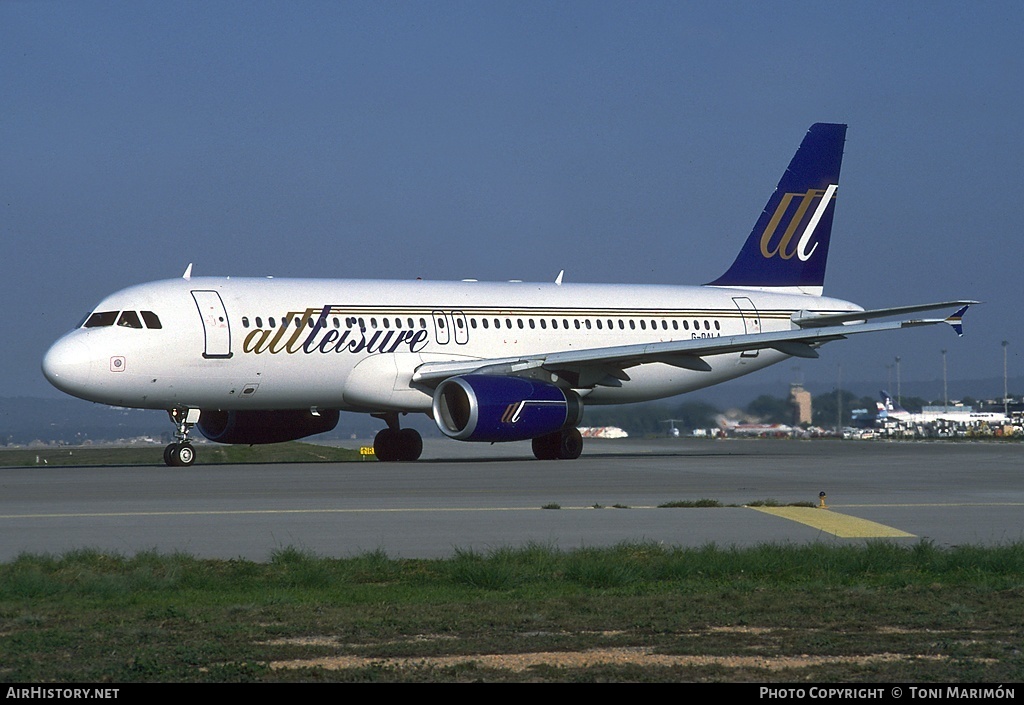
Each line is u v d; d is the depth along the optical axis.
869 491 81.06
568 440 123.44
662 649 33.34
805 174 141.12
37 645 33.66
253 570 47.06
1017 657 32.31
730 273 139.12
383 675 30.36
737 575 46.84
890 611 38.59
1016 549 49.03
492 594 42.50
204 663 31.70
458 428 111.94
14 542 54.72
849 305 141.25
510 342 121.88
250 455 167.25
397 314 116.31
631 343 128.25
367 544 54.50
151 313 105.50
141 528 59.56
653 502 72.81
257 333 108.69
